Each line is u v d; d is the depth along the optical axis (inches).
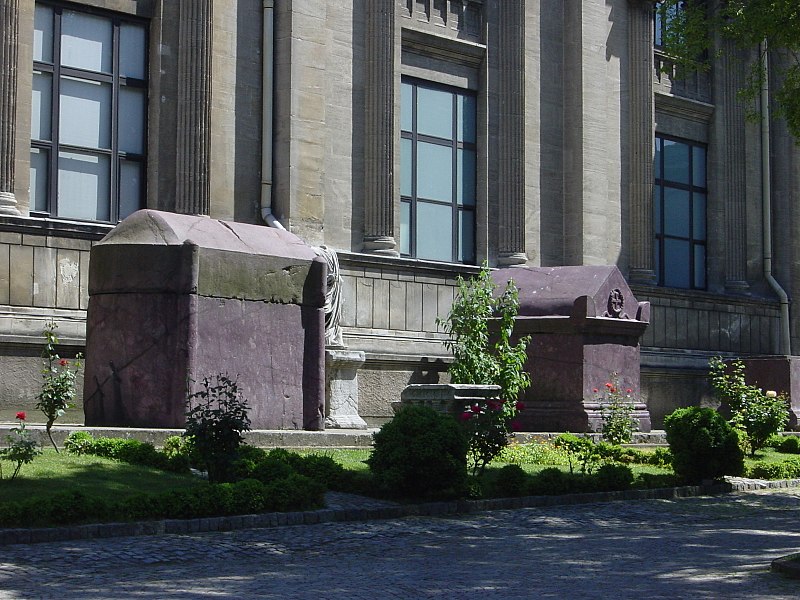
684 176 1501.0
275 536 535.8
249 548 501.4
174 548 488.1
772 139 1582.2
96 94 1011.9
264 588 414.0
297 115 1080.8
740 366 1121.4
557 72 1338.6
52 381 720.3
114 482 604.7
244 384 834.2
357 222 1155.3
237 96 1063.6
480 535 577.3
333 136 1138.7
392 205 1167.6
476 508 666.2
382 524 593.3
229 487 569.3
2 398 881.5
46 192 978.1
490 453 735.7
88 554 461.7
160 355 804.0
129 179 1027.3
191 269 806.5
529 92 1301.7
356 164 1157.7
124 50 1029.8
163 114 1029.2
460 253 1270.9
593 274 1124.5
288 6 1083.3
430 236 1242.0
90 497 523.2
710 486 834.2
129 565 450.6
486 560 498.0
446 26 1254.9
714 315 1472.7
